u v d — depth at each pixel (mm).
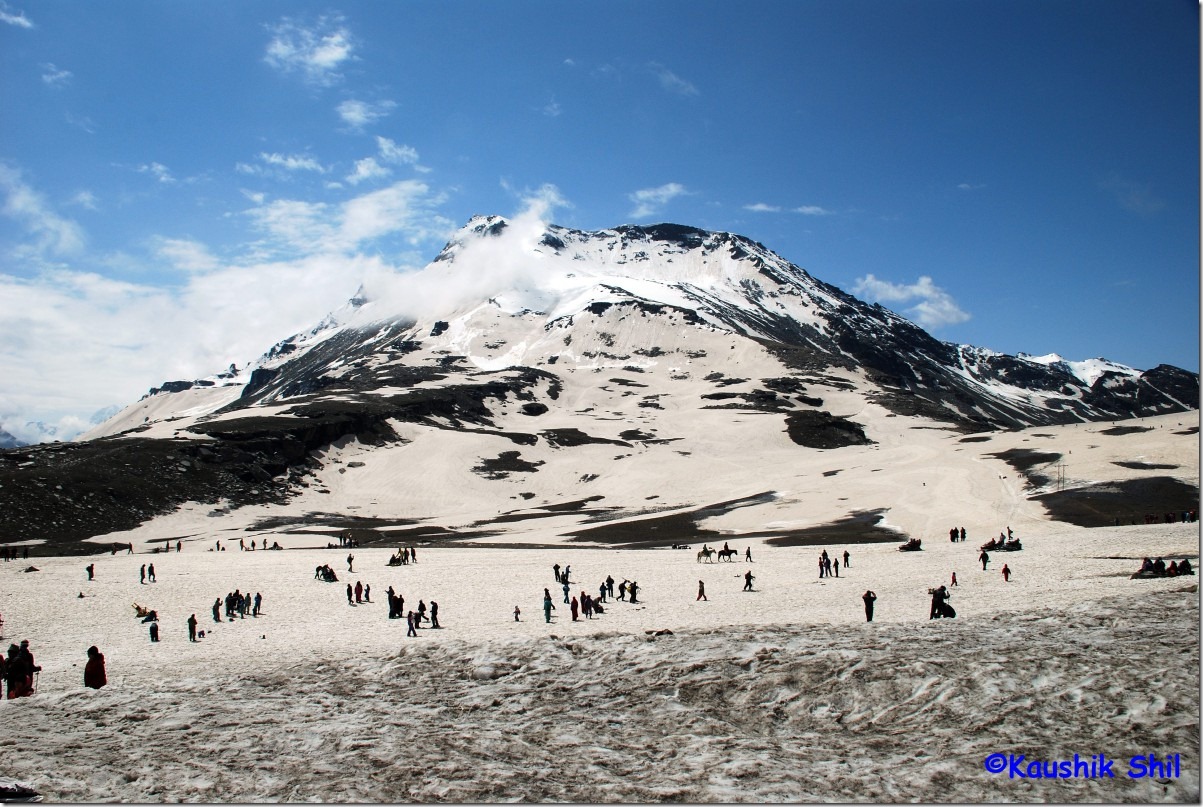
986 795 13047
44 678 30797
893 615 35344
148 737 17797
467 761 15539
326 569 65812
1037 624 22438
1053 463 109938
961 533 78312
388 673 22672
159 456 145250
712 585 56781
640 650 22641
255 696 21203
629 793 13734
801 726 16938
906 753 14992
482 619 45781
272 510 138250
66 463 136000
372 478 159750
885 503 102000
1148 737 14391
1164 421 132250
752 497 119562
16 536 107562
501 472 163375
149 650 39312
